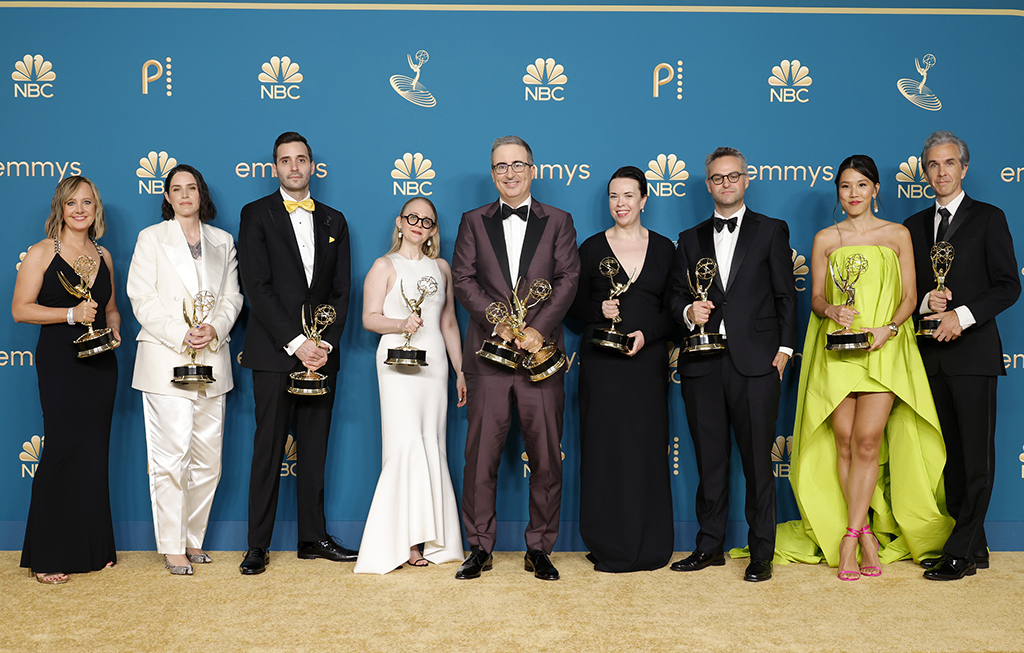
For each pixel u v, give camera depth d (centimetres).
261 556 305
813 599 269
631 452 303
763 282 300
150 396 299
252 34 339
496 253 298
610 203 312
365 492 341
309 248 313
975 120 342
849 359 298
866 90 343
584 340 313
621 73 342
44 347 297
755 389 295
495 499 305
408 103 342
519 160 296
